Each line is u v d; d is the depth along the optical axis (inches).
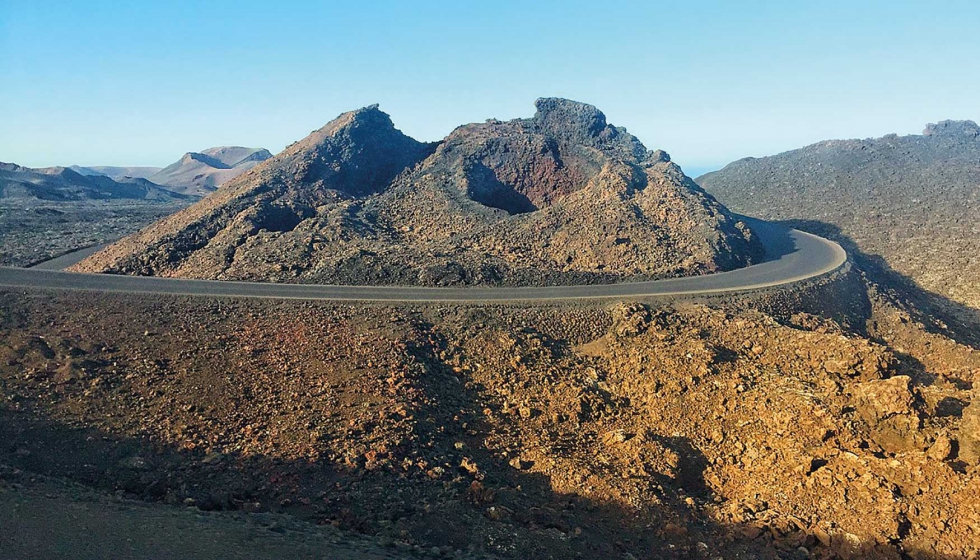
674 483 1064.2
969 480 893.8
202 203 2780.5
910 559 832.3
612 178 2701.8
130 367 1215.6
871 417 1067.9
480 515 874.8
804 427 1095.0
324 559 623.8
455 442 1111.0
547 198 3036.4
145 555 568.4
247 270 1941.4
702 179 5728.3
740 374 1316.4
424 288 1831.9
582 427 1238.3
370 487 912.3
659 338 1485.0
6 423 978.7
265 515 757.9
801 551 855.1
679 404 1268.5
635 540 882.1
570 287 1893.5
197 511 735.1
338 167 2967.5
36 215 3873.0
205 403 1115.9
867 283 2308.1
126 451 953.5
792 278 2064.5
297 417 1092.5
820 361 1346.0
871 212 3836.1
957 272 2792.8
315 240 2193.7
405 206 2701.8
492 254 2250.2
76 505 684.7
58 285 1642.5
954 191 3863.2
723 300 1760.6
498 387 1338.6
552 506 956.6
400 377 1262.3
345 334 1435.8
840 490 952.9
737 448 1133.1
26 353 1213.1
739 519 940.0
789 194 4564.5
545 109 3634.4
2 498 667.4
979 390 1008.2
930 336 1872.5
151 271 2059.5
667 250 2257.6
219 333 1400.1
